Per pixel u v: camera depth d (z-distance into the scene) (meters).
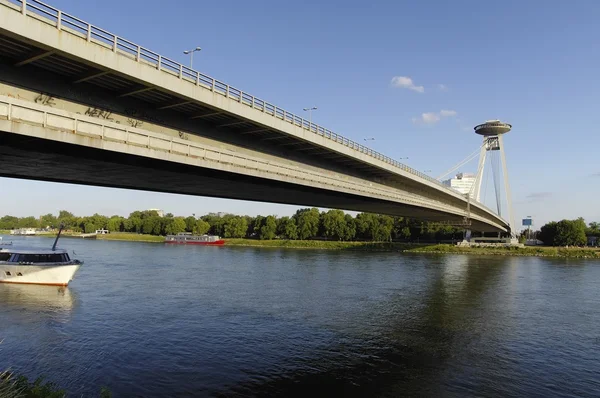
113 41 20.11
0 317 39.16
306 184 35.47
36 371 27.12
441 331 37.00
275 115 30.91
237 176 29.97
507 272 76.25
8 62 18.62
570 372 28.11
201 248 129.25
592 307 46.69
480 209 106.50
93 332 35.00
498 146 147.88
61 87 20.52
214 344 32.56
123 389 24.78
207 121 28.84
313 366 28.64
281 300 47.62
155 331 35.41
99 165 25.55
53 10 17.73
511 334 36.28
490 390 25.38
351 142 41.69
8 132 17.12
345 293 52.41
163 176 29.75
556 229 139.50
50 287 53.41
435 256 111.00
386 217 152.88
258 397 24.16
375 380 26.62
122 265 76.62
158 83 22.00
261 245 148.00
